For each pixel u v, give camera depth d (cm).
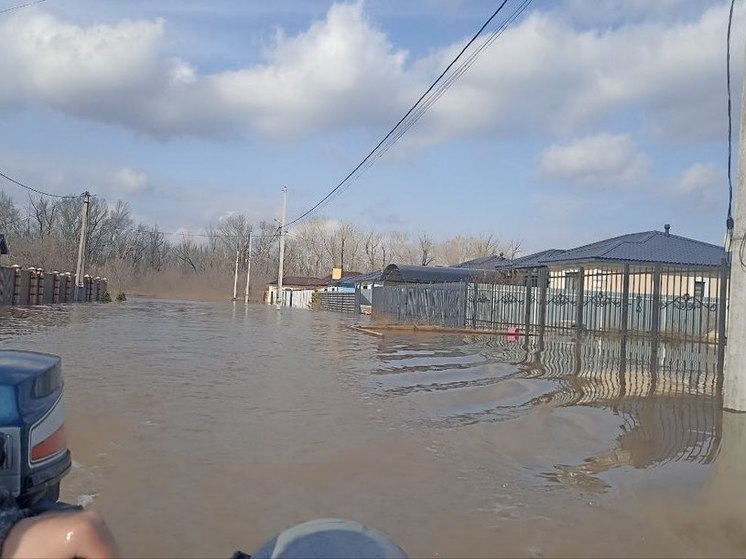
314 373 1090
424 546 371
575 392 931
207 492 456
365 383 993
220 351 1410
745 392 785
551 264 2995
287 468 520
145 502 431
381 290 3781
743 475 526
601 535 396
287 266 10225
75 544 155
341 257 9925
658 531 405
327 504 438
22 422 207
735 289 801
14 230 7675
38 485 211
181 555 349
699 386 1002
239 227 10194
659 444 627
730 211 901
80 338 1584
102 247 9312
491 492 474
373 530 187
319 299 5769
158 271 9669
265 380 988
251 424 675
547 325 2177
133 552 350
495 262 4569
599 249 3008
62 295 4244
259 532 386
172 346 1480
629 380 1060
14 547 154
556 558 361
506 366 1230
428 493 468
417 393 908
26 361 233
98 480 473
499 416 754
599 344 1725
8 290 3231
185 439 603
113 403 755
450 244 8969
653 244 3027
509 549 370
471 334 2153
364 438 629
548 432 673
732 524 419
